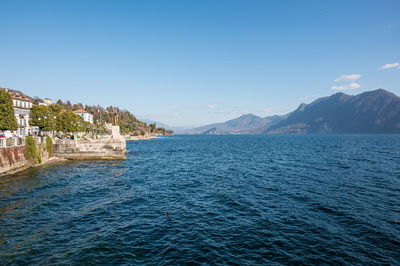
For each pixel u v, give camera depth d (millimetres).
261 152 82500
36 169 44875
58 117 85000
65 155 59531
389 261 13797
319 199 25344
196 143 157625
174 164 54219
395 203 23859
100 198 26469
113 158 61625
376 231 17578
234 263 13664
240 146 120625
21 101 80500
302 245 15711
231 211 22266
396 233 17250
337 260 13922
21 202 24422
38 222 19312
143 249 15219
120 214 21500
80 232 17594
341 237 16734
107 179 36938
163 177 38812
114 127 66188
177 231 17938
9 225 18562
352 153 73250
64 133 94375
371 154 69500
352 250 15023
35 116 73750
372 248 15258
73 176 38844
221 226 18875
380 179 34844
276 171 42812
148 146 122500
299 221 19625
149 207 23516
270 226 18750
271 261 13867
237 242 16203
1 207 22828
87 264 13406
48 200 25266
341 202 24281
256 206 23531
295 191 28734
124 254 14555
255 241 16312
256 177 37812
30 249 14953
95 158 60844
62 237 16734
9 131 57812
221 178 37562
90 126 133875
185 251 14984
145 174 41500
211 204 24391
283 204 24000
